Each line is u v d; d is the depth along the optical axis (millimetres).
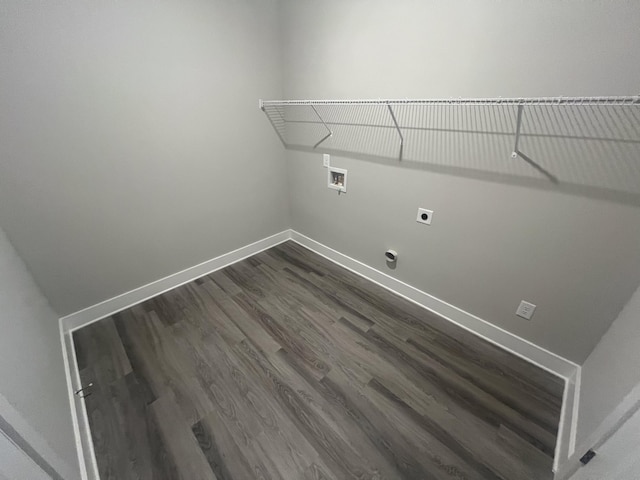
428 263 1915
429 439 1238
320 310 2029
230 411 1354
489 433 1257
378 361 1621
